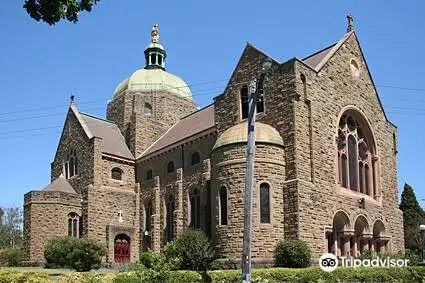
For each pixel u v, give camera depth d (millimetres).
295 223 39375
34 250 53688
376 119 51938
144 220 58656
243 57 46938
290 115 41594
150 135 65500
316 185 41688
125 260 57438
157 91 69375
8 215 116438
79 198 57219
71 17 16516
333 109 45625
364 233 46844
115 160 59875
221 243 40375
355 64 50062
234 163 40906
